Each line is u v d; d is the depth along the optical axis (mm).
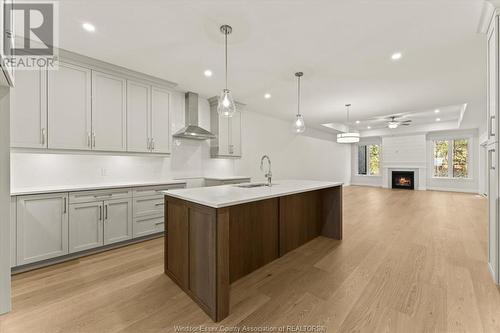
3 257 1779
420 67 3367
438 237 3465
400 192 8391
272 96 4797
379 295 1976
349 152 10992
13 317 1719
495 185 2121
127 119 3385
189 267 1996
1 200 1792
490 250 2369
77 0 1937
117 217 3109
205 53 2912
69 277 2330
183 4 2018
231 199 1853
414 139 9133
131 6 2031
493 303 1834
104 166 3525
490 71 2254
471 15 2180
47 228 2561
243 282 2244
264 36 2541
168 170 4328
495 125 2074
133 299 1954
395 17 2215
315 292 2041
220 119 4883
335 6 2061
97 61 3045
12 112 2492
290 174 7516
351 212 5180
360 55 2992
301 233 3234
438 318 1671
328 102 5258
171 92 3930
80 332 1573
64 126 2828
